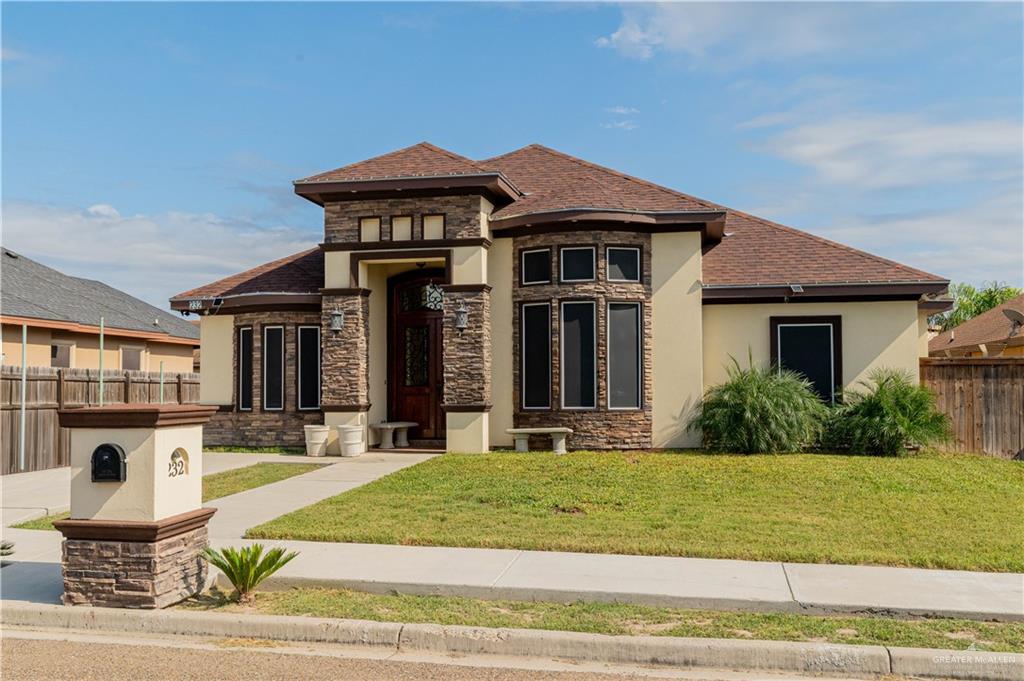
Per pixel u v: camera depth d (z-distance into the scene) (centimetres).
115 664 597
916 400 1569
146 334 2669
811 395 1619
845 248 1803
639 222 1641
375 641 650
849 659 589
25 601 723
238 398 1920
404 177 1631
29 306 2234
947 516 1034
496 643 632
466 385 1650
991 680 572
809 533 944
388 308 1898
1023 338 2373
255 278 1970
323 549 897
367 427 1747
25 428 1600
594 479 1279
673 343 1661
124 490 707
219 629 673
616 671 592
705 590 733
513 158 2038
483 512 1074
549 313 1661
